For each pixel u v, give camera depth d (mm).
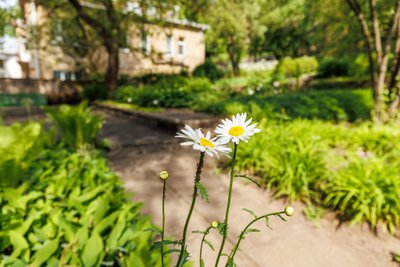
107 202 2227
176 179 3768
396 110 5855
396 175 2912
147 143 5805
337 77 16297
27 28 14992
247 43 26250
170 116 7742
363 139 4773
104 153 4930
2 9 10531
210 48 33938
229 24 22359
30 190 2738
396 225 2615
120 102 13328
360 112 7477
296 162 3305
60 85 17438
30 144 3416
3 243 1884
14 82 16156
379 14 8047
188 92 12234
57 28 16438
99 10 15016
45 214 2342
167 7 11781
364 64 13992
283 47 27172
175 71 23234
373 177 2848
